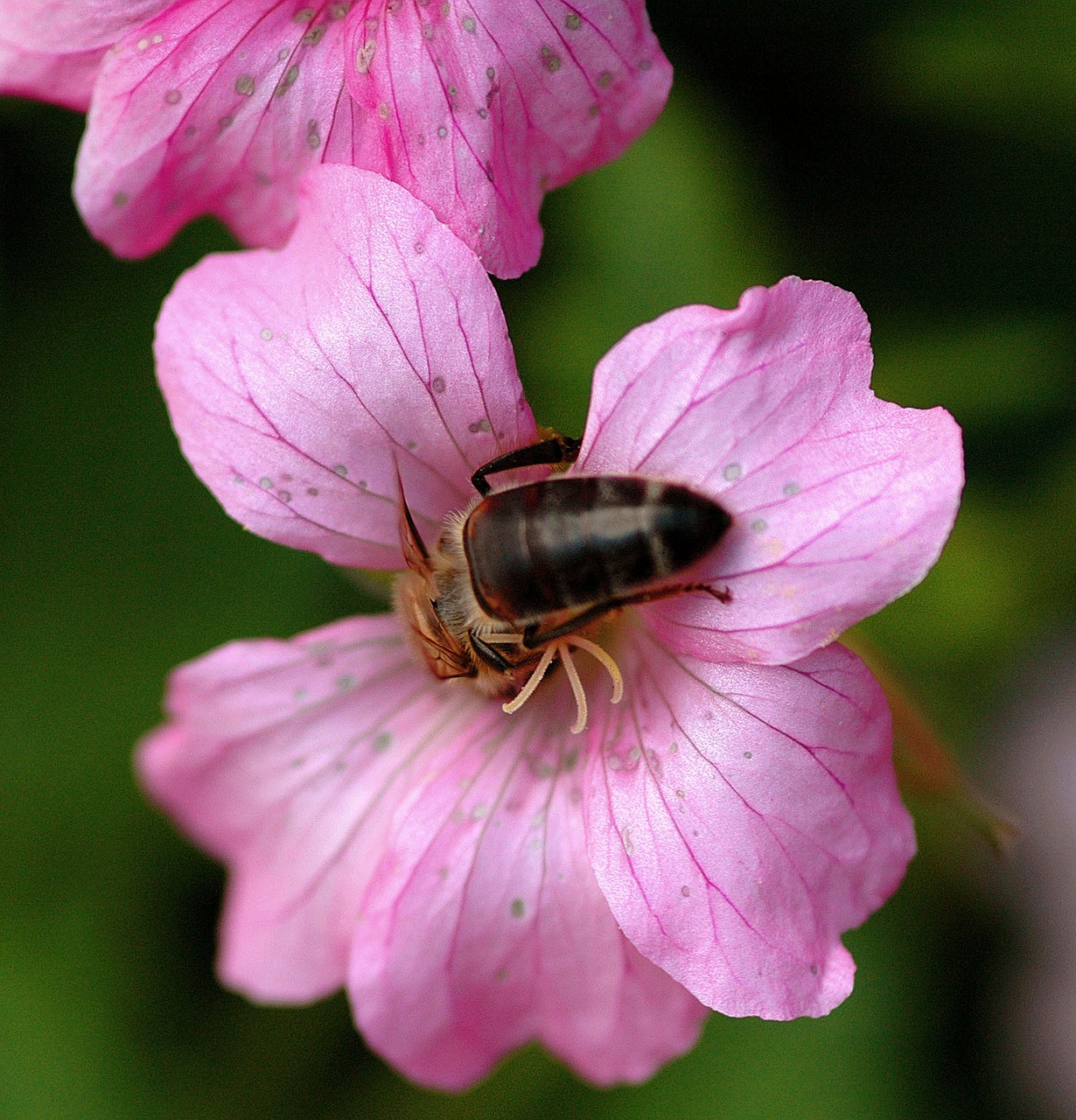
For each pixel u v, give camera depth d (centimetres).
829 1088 16
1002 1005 16
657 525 13
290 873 14
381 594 14
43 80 13
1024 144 16
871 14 16
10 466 16
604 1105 16
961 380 16
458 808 14
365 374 13
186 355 13
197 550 16
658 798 13
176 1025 16
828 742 13
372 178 13
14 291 16
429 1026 14
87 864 16
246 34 13
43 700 16
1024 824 16
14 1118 16
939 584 16
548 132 13
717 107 16
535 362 16
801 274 16
